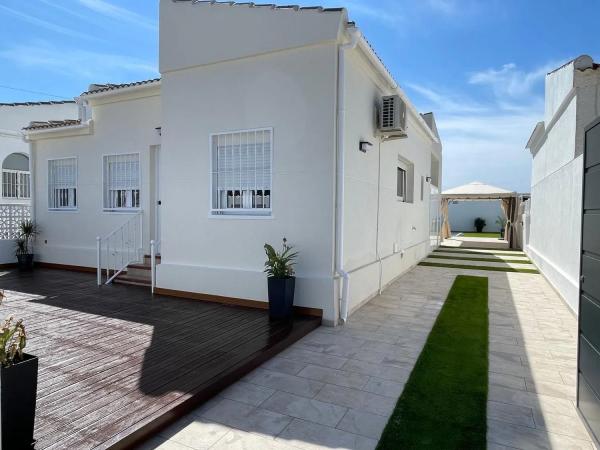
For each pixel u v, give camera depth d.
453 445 2.69
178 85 6.38
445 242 20.38
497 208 30.80
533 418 3.08
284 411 3.14
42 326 4.85
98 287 7.18
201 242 6.30
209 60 6.04
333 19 5.16
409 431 2.85
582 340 3.05
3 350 2.16
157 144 7.99
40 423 2.69
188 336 4.54
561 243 7.64
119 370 3.58
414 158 10.54
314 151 5.42
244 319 5.24
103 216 8.75
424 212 12.82
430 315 5.98
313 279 5.43
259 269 5.86
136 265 7.76
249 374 3.82
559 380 3.77
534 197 12.23
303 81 5.45
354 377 3.77
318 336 4.94
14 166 14.20
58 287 7.17
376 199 7.17
